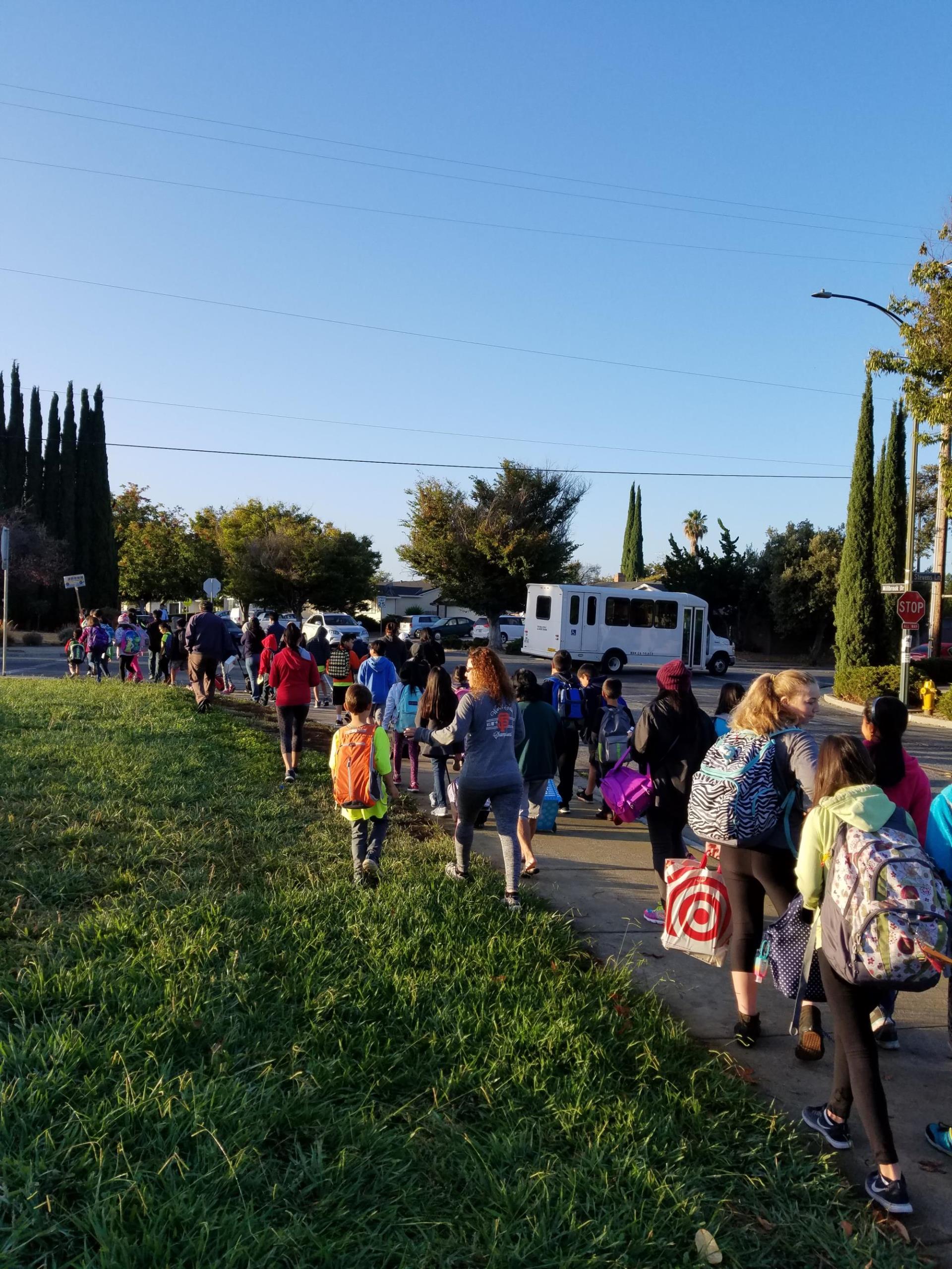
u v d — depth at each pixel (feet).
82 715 42.34
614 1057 13.19
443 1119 11.16
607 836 28.99
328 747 40.75
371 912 17.65
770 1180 10.73
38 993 12.69
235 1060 11.70
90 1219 8.48
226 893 18.15
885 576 99.71
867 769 11.79
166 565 211.00
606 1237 9.19
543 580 153.38
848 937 10.73
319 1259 8.51
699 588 180.96
